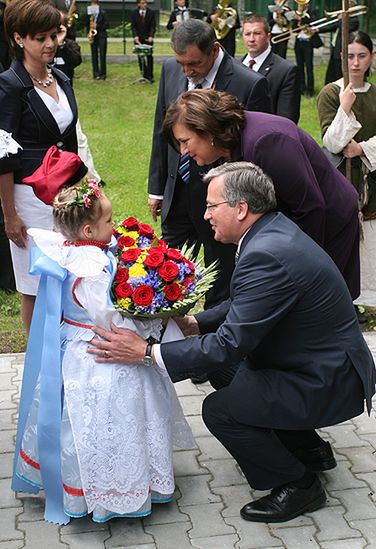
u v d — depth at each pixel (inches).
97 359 132.3
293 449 152.3
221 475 153.7
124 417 132.2
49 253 130.6
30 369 139.2
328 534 136.4
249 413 133.4
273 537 135.6
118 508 133.7
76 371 132.7
